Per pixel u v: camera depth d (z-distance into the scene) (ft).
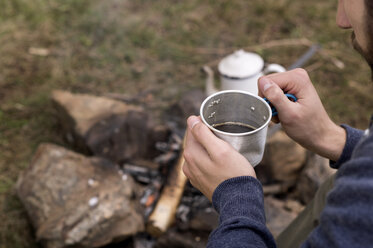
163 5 12.38
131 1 12.50
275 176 6.96
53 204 6.25
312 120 2.86
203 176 2.45
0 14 11.83
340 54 10.58
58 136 8.57
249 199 2.20
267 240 2.11
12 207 7.19
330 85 9.69
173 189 6.50
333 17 11.82
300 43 10.98
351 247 1.56
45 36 11.16
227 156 2.32
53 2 12.28
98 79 9.90
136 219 6.12
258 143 2.50
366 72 10.03
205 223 6.00
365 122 8.78
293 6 12.34
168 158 7.13
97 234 5.90
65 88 9.65
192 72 10.08
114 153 7.38
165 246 6.07
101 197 6.16
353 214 1.56
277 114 2.88
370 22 1.85
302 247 1.84
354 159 1.67
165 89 9.52
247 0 12.50
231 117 2.75
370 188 1.52
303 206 6.71
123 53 10.65
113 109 7.83
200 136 2.39
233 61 6.42
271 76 2.94
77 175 6.55
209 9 12.21
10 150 8.26
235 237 2.04
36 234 6.07
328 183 3.01
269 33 11.41
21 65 10.27
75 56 10.56
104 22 11.63
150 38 11.10
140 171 7.13
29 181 6.65
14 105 9.23
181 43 11.04
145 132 7.47
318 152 3.03
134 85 9.71
